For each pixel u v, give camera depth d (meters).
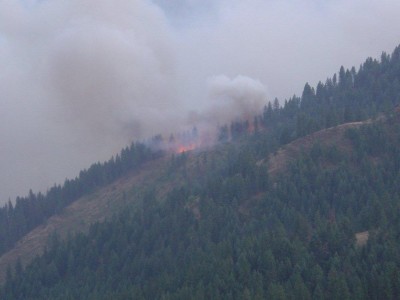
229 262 173.62
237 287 163.75
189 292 166.12
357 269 156.62
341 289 149.12
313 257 169.00
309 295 152.12
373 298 149.12
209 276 173.25
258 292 155.38
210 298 163.00
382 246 163.12
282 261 168.00
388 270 150.12
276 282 162.25
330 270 158.00
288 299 152.62
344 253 167.38
